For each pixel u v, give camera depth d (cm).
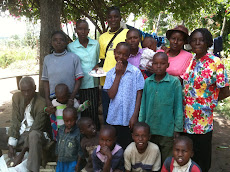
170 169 225
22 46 1902
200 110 242
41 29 345
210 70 232
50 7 337
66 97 292
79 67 309
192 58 253
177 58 267
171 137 256
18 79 502
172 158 227
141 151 249
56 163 296
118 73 265
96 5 529
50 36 341
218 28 833
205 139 249
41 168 297
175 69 263
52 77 305
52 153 308
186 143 213
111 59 311
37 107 301
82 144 271
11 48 1814
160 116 254
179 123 247
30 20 561
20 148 303
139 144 237
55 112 301
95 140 271
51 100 313
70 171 278
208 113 244
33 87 297
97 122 349
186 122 253
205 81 235
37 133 279
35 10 541
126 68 269
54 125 307
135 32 285
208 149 254
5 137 316
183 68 262
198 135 251
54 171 295
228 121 522
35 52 1634
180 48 270
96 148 257
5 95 785
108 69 311
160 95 250
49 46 342
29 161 272
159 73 244
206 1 527
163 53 244
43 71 313
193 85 243
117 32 322
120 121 272
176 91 248
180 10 529
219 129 480
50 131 334
